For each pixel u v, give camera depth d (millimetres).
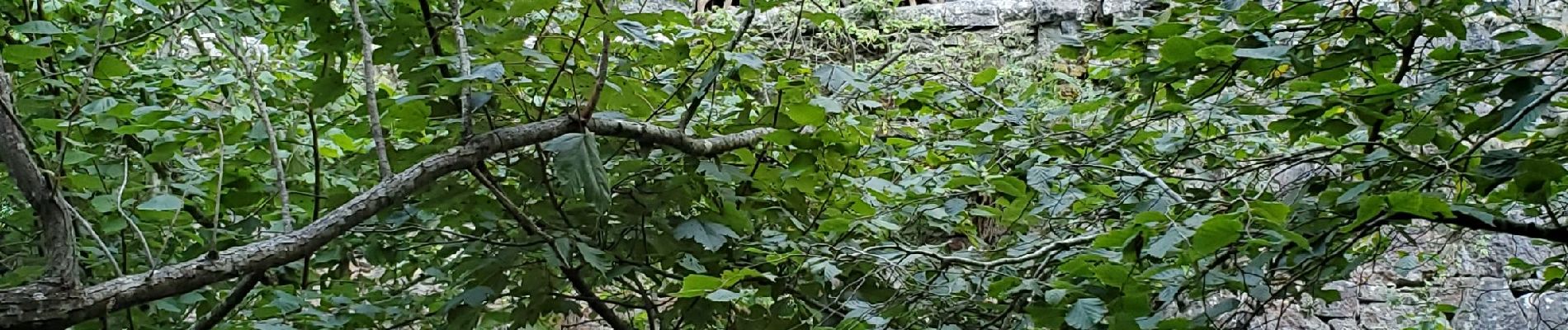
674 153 2494
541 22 2463
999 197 2662
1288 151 3064
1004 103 3201
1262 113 2238
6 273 2725
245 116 2732
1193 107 2332
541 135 1979
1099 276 1778
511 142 1947
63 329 1460
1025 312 2082
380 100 2117
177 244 2799
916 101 3016
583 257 2240
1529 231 1917
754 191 2779
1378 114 1979
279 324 2264
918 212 2834
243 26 2863
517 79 2215
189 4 2543
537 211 2436
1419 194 1588
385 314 2695
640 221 2441
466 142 1929
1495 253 4457
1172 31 2094
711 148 2359
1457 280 4453
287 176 2820
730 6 4781
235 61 3037
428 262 2930
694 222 2389
